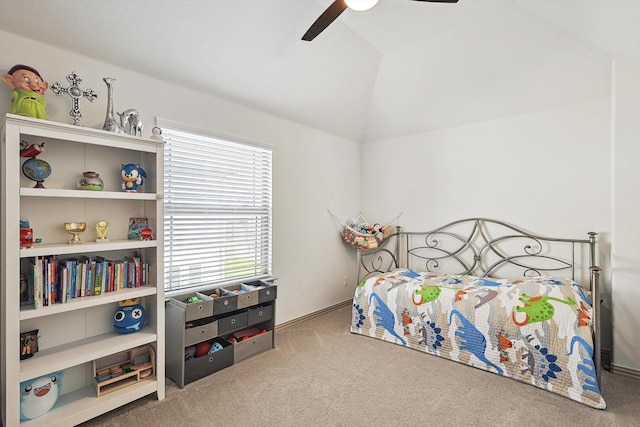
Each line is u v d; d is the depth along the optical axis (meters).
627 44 2.17
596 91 2.81
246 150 3.08
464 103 3.38
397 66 3.27
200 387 2.24
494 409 2.00
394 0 2.36
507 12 2.45
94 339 2.03
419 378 2.37
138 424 1.85
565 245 3.04
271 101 3.11
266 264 3.30
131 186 2.08
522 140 3.26
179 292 2.59
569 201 3.02
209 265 2.81
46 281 1.72
